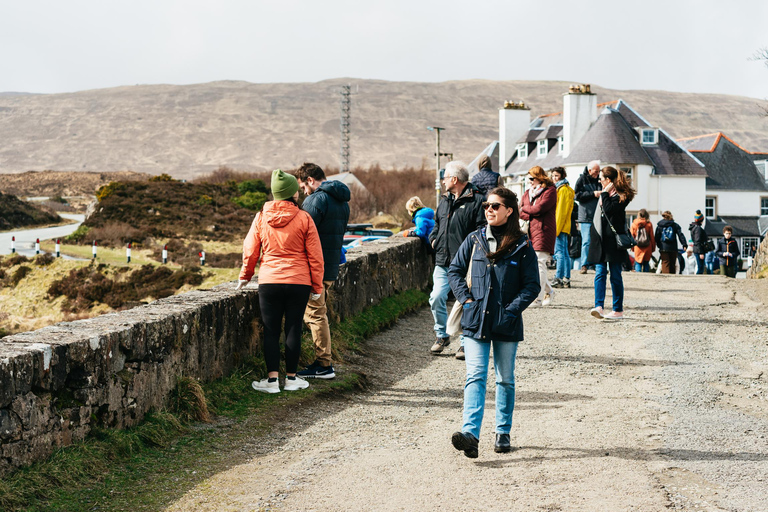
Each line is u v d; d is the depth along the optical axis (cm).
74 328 540
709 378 747
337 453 542
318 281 696
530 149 5241
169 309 629
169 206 6075
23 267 3831
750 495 443
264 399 670
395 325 1058
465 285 538
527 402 677
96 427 511
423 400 700
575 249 1593
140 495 459
